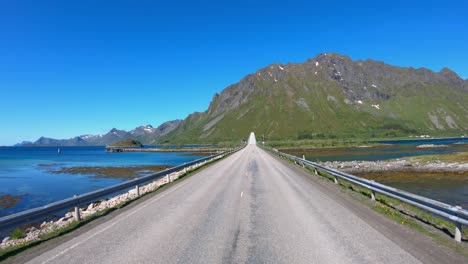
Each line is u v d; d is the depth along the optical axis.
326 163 55.31
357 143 163.00
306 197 13.97
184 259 6.46
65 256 6.85
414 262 6.25
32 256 6.97
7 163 74.00
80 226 9.80
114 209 12.40
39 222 15.26
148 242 7.66
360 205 12.14
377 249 7.02
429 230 8.62
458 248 7.11
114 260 6.46
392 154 82.12
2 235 12.66
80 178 41.25
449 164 44.69
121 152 145.75
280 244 7.41
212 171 27.31
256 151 73.88
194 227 9.02
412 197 9.66
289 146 150.62
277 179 21.03
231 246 7.29
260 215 10.48
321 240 7.70
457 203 21.39
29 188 32.19
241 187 17.28
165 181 22.30
